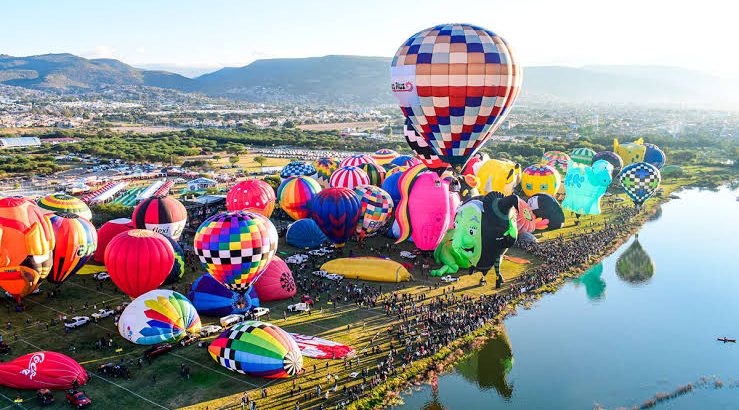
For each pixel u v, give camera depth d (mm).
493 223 70125
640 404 48625
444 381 50781
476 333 59594
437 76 58125
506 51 58938
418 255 82312
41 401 44281
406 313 62531
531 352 57219
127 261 60188
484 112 60125
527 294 72000
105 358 51281
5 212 59438
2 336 55312
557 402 48500
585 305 69625
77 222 65625
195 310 56219
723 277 81312
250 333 49156
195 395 45812
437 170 70500
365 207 84688
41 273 61156
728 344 60094
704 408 48250
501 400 48281
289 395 46125
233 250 57281
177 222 76625
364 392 47094
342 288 69562
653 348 58938
